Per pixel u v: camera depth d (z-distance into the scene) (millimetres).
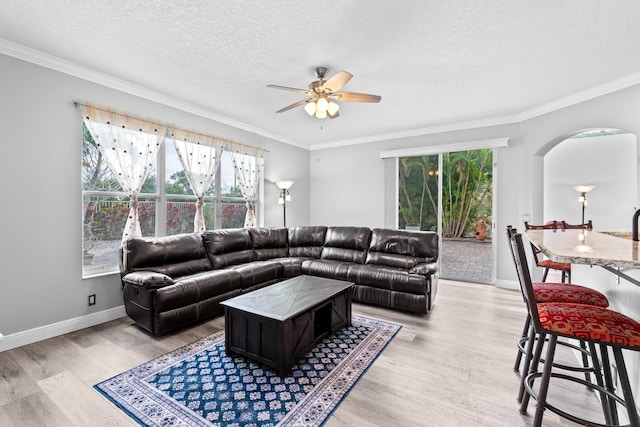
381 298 3463
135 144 3379
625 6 1966
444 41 2402
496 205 4469
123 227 3371
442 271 5047
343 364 2236
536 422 1429
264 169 5324
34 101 2623
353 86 3295
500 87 3314
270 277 3896
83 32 2309
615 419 1471
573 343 2348
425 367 2189
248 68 2900
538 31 2260
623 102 3104
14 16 2109
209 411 1719
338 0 1924
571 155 6184
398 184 5410
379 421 1633
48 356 2354
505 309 3436
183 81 3215
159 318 2627
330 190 6164
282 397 1850
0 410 1723
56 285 2766
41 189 2676
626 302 1620
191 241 3572
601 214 5961
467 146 4625
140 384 1979
